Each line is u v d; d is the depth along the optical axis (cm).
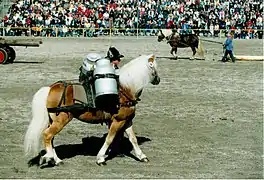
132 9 5153
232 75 2530
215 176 1042
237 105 1792
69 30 4891
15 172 1053
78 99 1060
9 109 1677
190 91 2056
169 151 1218
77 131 1398
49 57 3203
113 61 1137
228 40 3100
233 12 5275
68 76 2400
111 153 1198
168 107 1738
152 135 1369
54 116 1063
